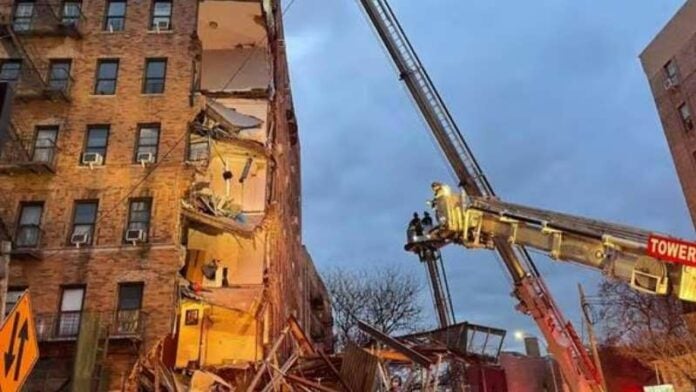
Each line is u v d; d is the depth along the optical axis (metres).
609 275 12.86
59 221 24.27
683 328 33.75
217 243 29.20
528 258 19.27
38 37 27.94
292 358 21.36
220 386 22.27
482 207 16.67
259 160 30.86
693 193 40.22
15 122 26.00
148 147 26.16
